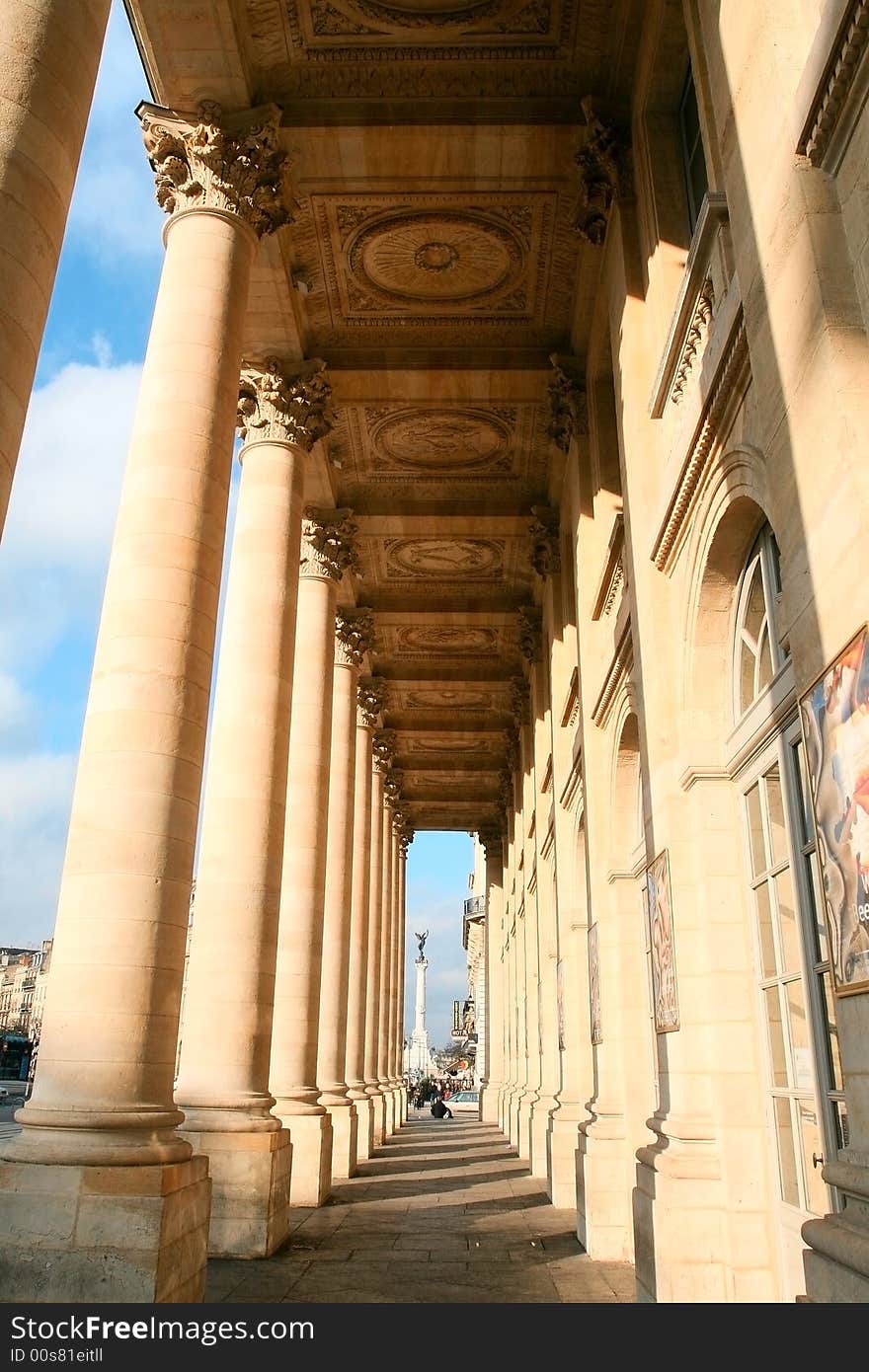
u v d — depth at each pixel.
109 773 9.04
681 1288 7.84
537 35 12.91
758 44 5.98
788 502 5.40
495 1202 17.03
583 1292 9.68
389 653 32.00
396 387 18.52
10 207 6.33
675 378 9.54
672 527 9.25
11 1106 45.94
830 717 4.81
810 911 6.84
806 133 5.19
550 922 23.75
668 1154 8.52
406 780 44.59
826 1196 6.55
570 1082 17.88
